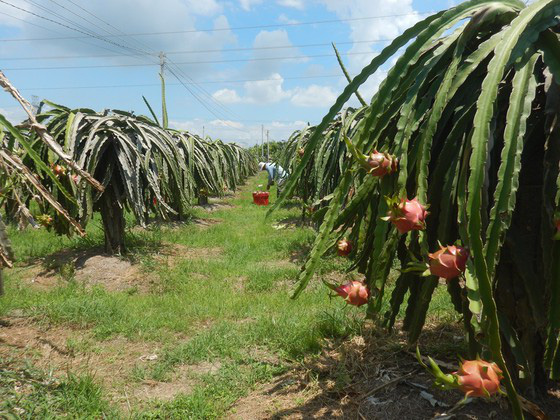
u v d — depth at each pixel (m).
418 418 1.95
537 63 1.44
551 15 1.30
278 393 2.39
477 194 1.12
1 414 2.12
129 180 5.12
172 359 2.90
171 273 5.12
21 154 4.62
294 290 1.60
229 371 2.69
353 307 3.46
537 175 1.47
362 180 1.78
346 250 1.79
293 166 6.06
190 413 2.26
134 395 2.50
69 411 2.28
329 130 5.41
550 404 1.87
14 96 2.35
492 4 1.42
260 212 10.95
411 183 1.59
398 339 2.81
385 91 1.49
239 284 4.89
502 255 1.58
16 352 2.97
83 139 5.20
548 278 1.31
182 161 6.18
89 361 2.93
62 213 2.63
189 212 9.54
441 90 1.35
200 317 3.71
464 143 1.44
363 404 2.12
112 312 3.74
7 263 2.70
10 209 4.24
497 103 1.42
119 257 5.39
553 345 1.21
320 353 2.75
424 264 1.19
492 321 1.09
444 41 1.51
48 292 4.39
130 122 5.55
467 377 0.96
